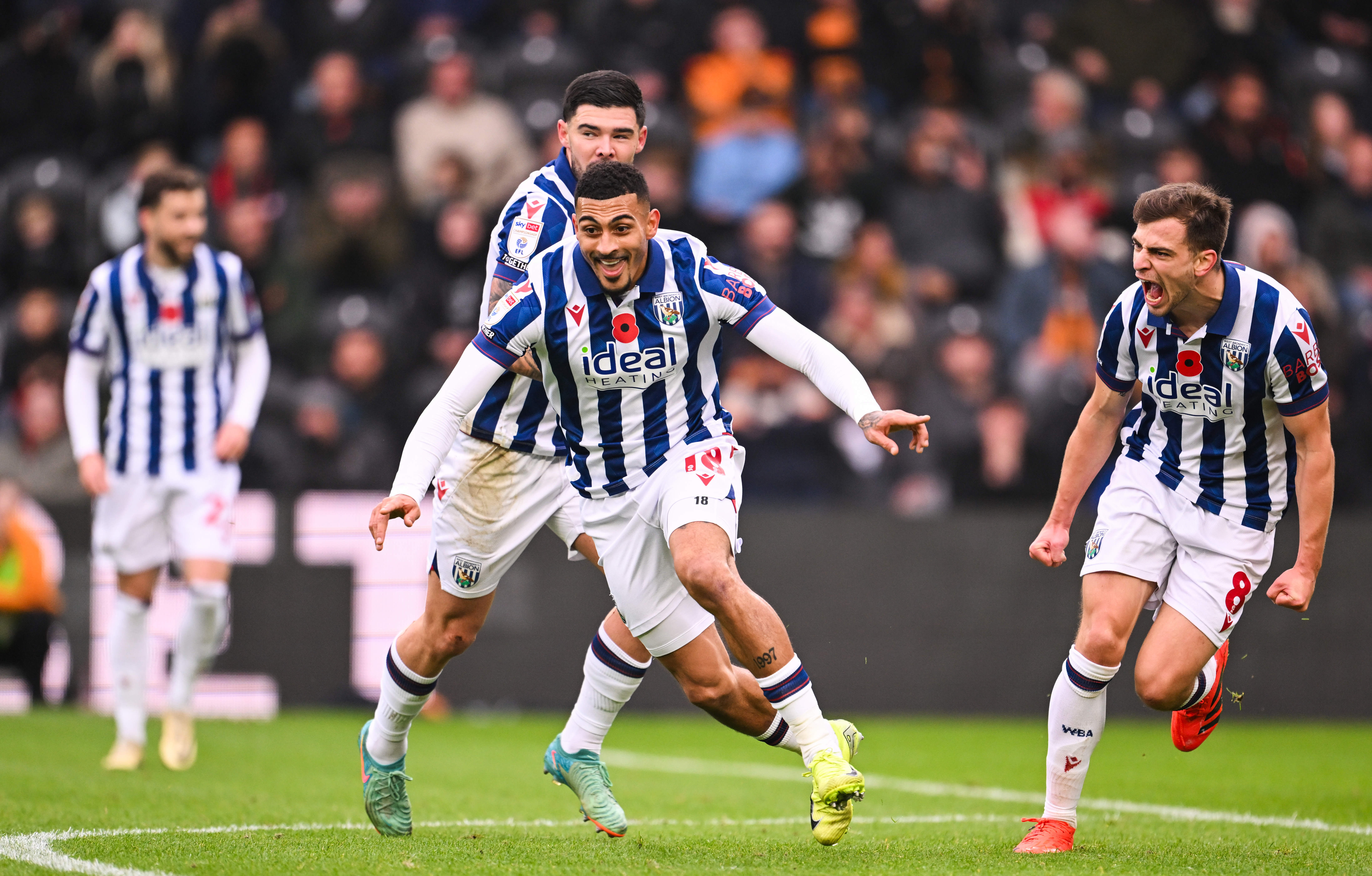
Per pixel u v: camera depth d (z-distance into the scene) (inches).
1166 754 1094.4
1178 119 1908.2
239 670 1332.4
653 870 502.9
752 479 1528.1
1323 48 2012.8
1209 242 548.1
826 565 1379.2
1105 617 581.9
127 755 900.6
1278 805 784.3
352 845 564.7
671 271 534.9
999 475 1572.3
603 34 1868.8
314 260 1692.9
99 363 927.0
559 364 538.9
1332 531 1393.9
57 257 1745.8
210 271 920.9
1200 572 588.4
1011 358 1701.5
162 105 1845.5
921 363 1636.3
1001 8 2023.9
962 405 1593.3
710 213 1768.0
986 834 643.5
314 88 1829.5
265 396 1565.0
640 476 542.0
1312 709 1381.6
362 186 1700.3
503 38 1930.4
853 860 536.7
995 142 1876.2
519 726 1264.8
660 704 1389.0
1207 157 1873.8
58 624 1316.4
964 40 1934.1
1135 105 1925.4
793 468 1530.5
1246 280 564.4
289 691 1339.8
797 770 979.9
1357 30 2032.5
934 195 1772.9
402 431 1601.9
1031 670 1391.5
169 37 1889.8
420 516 524.7
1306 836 642.8
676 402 541.3
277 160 1777.8
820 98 1846.7
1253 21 1995.6
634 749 1120.2
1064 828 581.9
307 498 1354.6
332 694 1342.3
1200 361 574.2
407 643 597.3
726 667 569.9
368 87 1811.0
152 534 920.3
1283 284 1726.1
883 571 1385.3
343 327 1642.5
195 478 919.7
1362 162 1931.6
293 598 1344.7
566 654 1366.9
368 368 1595.7
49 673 1318.9
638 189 513.7
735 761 1038.4
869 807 776.3
